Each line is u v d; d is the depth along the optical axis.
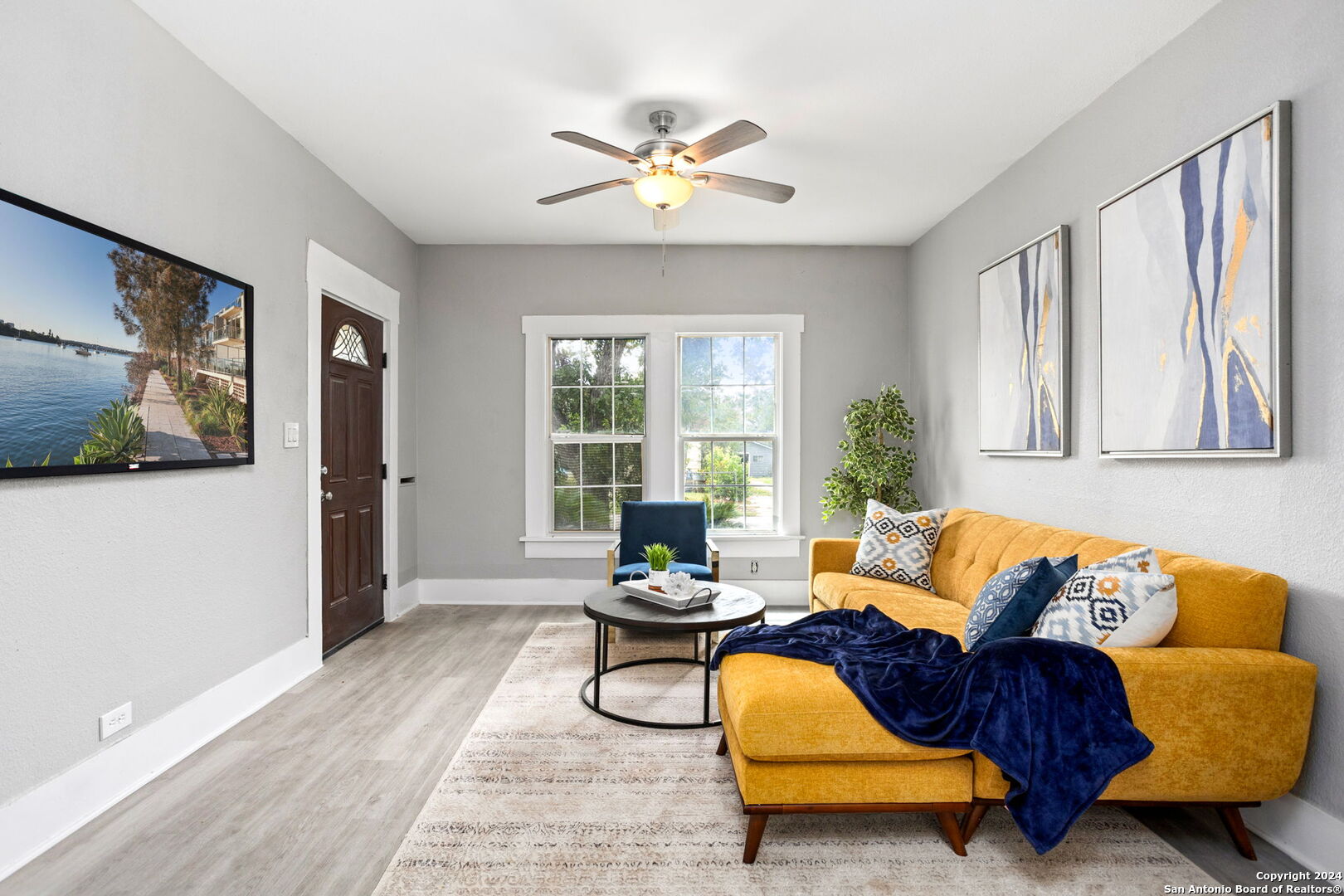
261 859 1.92
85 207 2.13
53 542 2.02
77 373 2.06
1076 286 3.11
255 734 2.74
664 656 3.79
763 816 1.92
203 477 2.68
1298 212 2.02
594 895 1.77
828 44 2.58
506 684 3.32
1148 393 2.60
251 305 2.94
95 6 2.16
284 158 3.27
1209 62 2.36
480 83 2.86
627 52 2.63
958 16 2.41
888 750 1.89
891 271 5.17
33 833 1.94
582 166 3.69
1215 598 2.05
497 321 5.09
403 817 2.13
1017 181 3.61
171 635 2.50
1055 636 2.11
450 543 5.11
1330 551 1.93
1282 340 2.04
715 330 5.13
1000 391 3.74
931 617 2.96
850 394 5.16
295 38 2.53
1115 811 2.21
